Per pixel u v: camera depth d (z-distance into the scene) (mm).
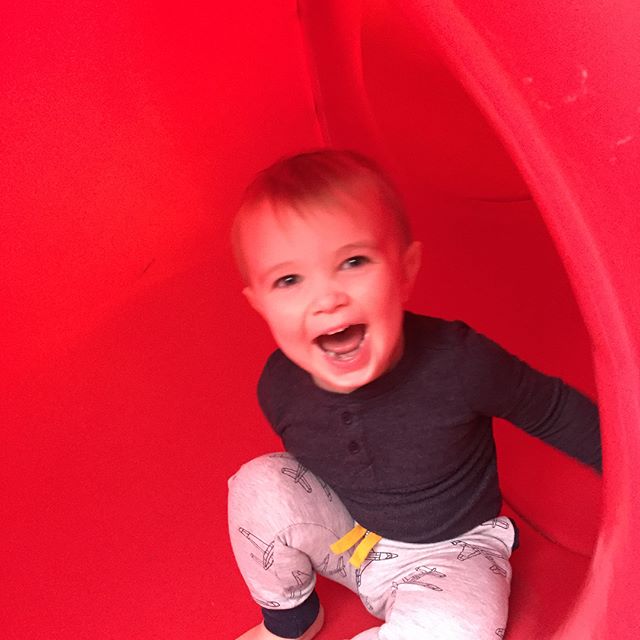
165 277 2008
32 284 1980
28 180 1991
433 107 1920
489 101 814
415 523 1211
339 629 1323
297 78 2037
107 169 2031
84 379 1847
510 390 1154
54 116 1974
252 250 1127
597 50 764
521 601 1241
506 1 778
